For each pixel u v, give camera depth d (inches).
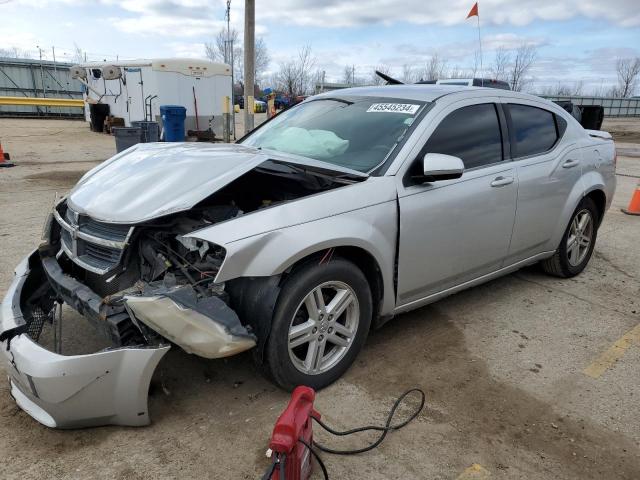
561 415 115.4
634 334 155.4
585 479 97.0
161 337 99.4
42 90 1139.3
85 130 799.7
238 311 105.2
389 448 102.6
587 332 155.9
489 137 152.6
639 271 211.2
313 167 125.7
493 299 177.8
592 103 1948.8
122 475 93.3
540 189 164.4
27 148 567.8
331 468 96.6
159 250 106.4
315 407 114.2
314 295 112.7
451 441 105.5
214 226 102.3
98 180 127.5
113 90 730.2
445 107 142.7
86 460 96.5
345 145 140.5
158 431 104.7
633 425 113.0
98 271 108.1
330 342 121.3
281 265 103.2
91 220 114.9
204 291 100.5
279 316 106.3
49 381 93.1
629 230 278.2
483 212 145.1
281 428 78.3
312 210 110.8
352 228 114.7
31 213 273.6
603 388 126.8
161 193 111.7
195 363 129.0
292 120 165.0
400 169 127.7
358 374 128.2
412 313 164.1
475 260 149.3
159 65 629.6
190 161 123.7
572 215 182.9
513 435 108.1
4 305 110.8
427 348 142.5
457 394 121.7
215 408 112.3
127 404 99.0
